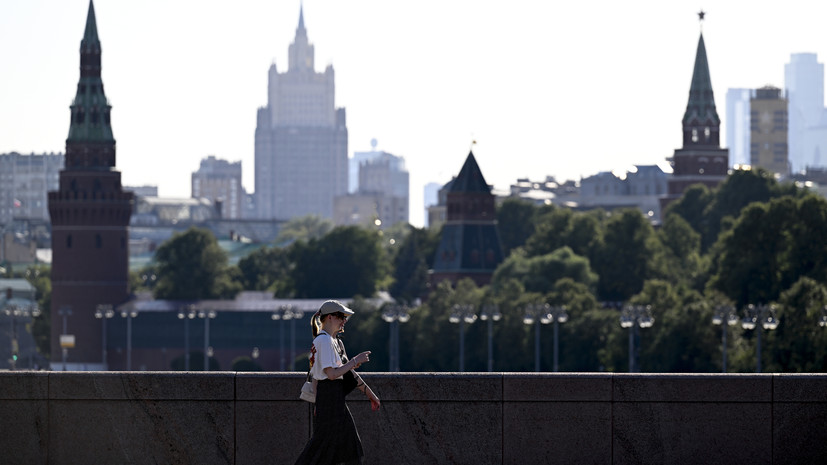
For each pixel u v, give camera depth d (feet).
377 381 122.83
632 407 123.24
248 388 122.11
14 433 122.93
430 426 122.62
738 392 123.34
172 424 122.31
